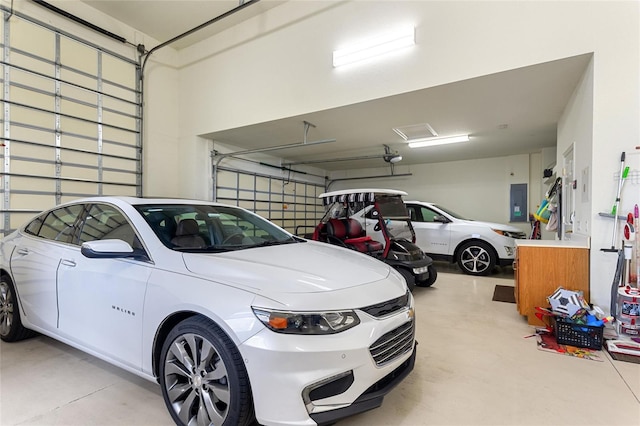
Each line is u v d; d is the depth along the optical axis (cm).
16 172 447
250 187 787
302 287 149
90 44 527
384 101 442
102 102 545
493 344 275
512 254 561
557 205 464
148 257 183
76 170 513
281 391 132
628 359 246
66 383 206
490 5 358
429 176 931
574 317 273
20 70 449
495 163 836
